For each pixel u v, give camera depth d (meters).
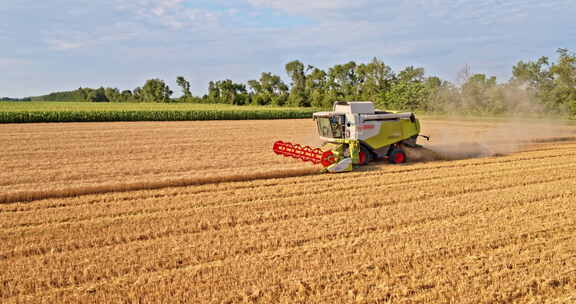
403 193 11.67
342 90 71.44
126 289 6.29
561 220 9.20
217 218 9.54
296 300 5.96
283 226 8.95
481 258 7.29
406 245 7.81
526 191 11.75
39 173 14.20
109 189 12.16
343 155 16.17
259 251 7.69
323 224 9.05
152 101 109.94
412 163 16.88
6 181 12.84
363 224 9.00
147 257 7.37
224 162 16.31
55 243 8.07
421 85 51.56
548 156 18.44
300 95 73.75
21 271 6.92
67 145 21.95
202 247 7.78
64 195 11.67
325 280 6.52
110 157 18.02
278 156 17.92
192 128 32.94
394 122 16.67
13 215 9.90
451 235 8.30
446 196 11.41
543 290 6.28
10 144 22.28
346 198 11.16
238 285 6.39
